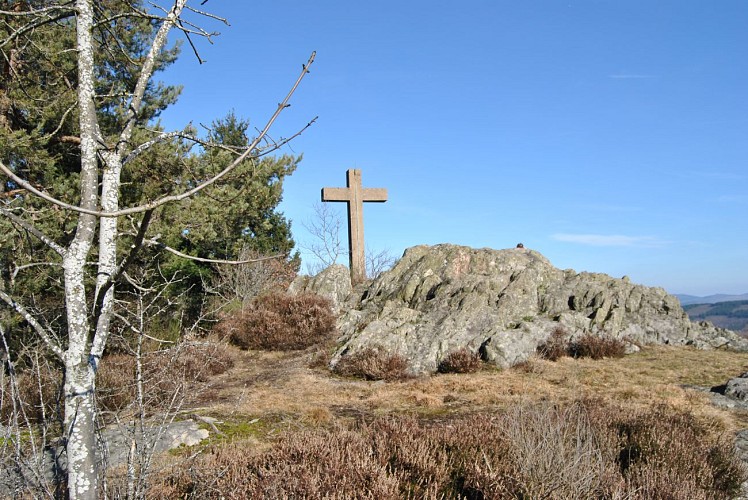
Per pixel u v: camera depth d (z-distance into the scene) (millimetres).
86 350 2477
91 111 2586
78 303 2461
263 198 13758
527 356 14328
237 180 12344
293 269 26141
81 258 2482
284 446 5652
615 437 6129
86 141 2547
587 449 5215
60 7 2643
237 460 5285
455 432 6410
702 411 8602
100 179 5227
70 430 2398
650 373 12656
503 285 18094
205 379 10172
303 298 17625
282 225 25156
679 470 5211
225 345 13320
